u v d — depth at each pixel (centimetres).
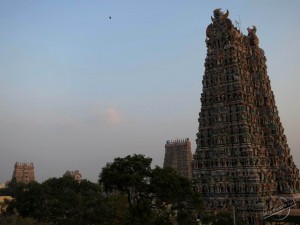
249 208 13088
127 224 8238
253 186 13212
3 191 18338
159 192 8769
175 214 9500
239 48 15788
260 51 17100
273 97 16800
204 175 14675
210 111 15238
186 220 9356
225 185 13900
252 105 15250
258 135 14925
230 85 14825
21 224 6556
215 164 14412
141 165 9250
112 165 9244
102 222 8181
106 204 8625
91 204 8506
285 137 16375
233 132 14250
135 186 8812
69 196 8850
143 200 8744
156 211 8994
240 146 13900
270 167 14962
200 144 15162
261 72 16450
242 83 15025
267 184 13888
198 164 15000
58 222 8075
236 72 14838
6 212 9406
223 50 15400
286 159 15812
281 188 14762
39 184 9906
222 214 11356
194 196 9362
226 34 15475
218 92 15075
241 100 14412
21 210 9106
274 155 15275
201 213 11344
